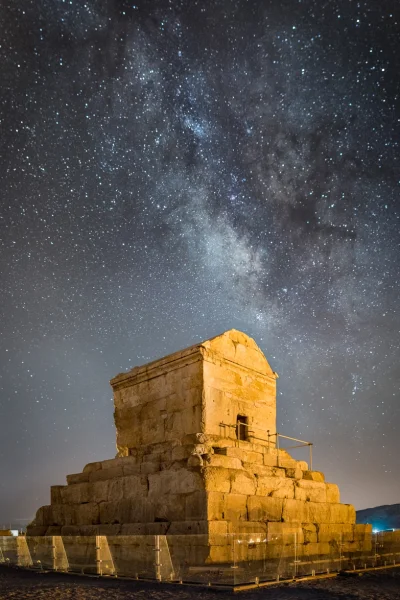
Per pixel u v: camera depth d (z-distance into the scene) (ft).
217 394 56.70
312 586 38.78
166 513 47.57
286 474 56.39
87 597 33.78
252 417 60.59
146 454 55.11
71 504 57.82
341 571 46.75
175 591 35.68
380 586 39.42
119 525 50.83
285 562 42.19
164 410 58.34
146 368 60.95
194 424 55.06
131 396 62.28
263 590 36.52
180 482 47.42
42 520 59.47
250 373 61.72
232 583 37.40
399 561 55.21
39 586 38.93
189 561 39.47
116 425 63.05
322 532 54.85
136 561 42.04
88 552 45.91
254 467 52.49
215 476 46.60
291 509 52.34
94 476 57.67
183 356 57.36
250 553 39.58
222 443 53.06
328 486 59.67
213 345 57.57
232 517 46.16
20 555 53.83
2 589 37.91
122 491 52.90
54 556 49.29
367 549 58.18
